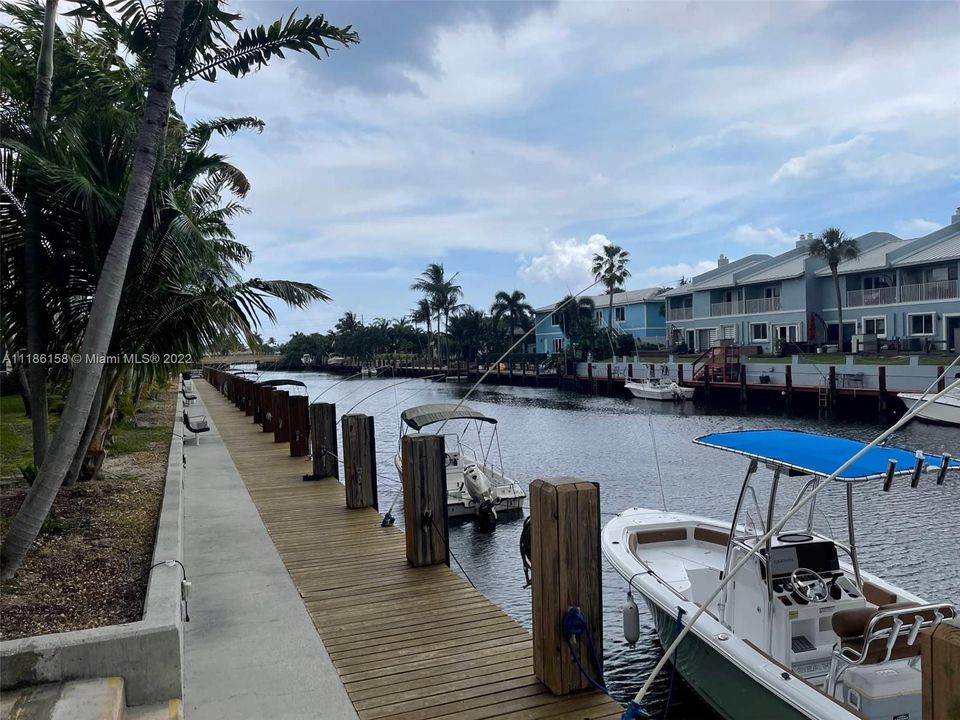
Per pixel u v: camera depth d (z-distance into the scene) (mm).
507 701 3994
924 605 4348
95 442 9508
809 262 41688
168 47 5668
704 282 50219
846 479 4465
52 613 4465
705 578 6715
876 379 30688
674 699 6590
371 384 69312
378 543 7379
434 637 4910
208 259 7336
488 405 43344
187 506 9227
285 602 5617
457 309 75562
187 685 4207
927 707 2441
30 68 7684
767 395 36000
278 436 16156
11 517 7004
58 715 3188
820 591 5219
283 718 3826
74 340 7363
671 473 19172
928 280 36844
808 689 4191
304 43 6738
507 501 14562
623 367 47250
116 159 6922
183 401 26750
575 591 4043
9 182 6406
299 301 7824
